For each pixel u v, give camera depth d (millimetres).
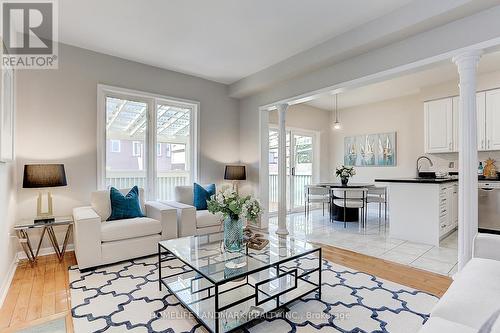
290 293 2148
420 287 2447
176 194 4184
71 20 2918
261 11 2754
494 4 2236
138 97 4125
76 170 3512
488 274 1387
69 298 2236
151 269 2855
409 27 2598
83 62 3584
